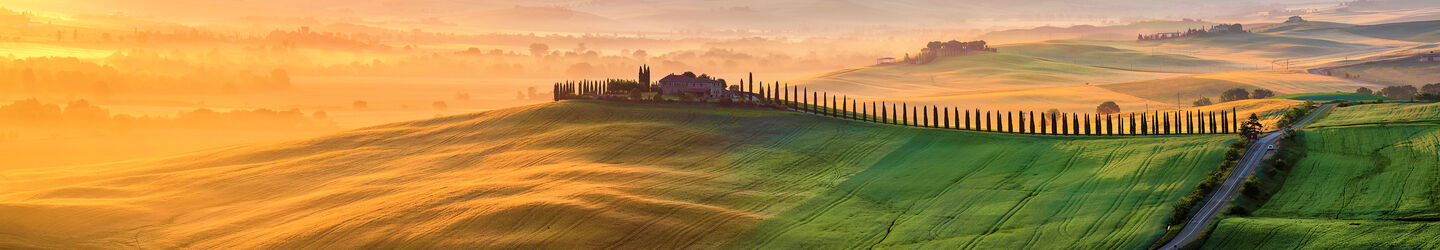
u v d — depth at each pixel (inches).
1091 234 4589.1
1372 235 4106.8
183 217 6254.9
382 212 5590.6
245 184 7224.4
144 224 6033.5
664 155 6998.0
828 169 6402.6
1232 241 4247.0
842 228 4958.2
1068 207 5049.2
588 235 4877.0
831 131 7628.0
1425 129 5959.6
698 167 6565.0
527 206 5290.4
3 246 5354.3
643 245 4766.2
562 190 5728.3
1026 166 6038.4
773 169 6441.9
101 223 6003.9
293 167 7780.5
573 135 7780.5
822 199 5561.0
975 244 4581.7
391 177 7066.9
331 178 7268.7
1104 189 5305.1
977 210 5157.5
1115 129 7421.3
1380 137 5871.1
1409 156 5364.2
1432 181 4832.7
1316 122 7062.0
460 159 7519.7
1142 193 5142.7
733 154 6953.7
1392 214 4441.4
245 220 5974.4
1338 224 4274.1
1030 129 6993.1
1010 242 4581.7
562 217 5103.3
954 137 7027.6
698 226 4990.2
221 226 5841.5
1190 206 4761.3
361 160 7864.2
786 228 4972.9
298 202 6373.0
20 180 7824.8
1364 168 5236.2
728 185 5949.8
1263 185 5064.0
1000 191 5502.0
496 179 6397.6
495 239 4911.4
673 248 4722.0
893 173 6166.3
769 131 7721.5
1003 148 6530.5
